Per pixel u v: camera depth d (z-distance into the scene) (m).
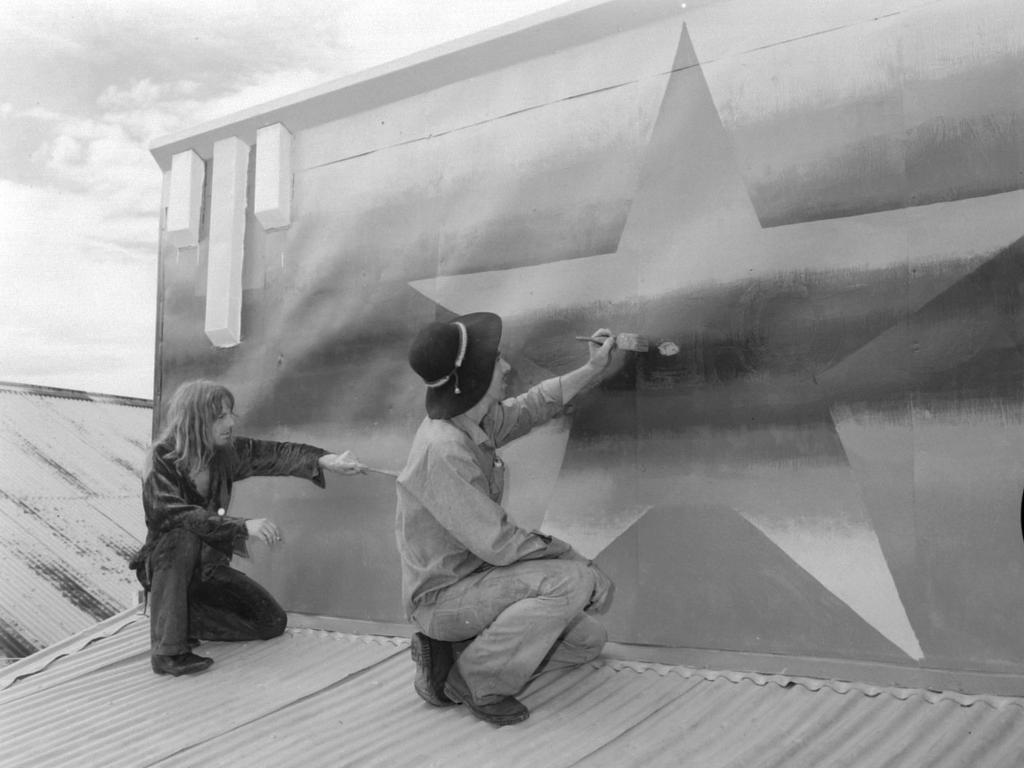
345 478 4.02
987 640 2.52
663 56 3.24
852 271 2.81
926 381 2.67
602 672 3.09
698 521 3.05
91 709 3.32
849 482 2.78
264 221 4.30
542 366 3.47
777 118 2.99
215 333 4.38
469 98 3.75
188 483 3.86
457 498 2.82
